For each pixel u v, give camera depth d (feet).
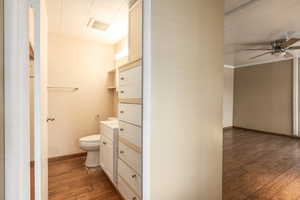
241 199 5.88
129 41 6.42
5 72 2.00
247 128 18.78
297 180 7.25
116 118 10.02
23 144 2.39
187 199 4.26
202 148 4.57
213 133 4.81
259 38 10.77
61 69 9.62
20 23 2.35
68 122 9.87
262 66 17.44
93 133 10.62
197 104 4.42
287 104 15.56
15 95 2.12
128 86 5.63
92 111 10.60
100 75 10.82
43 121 4.02
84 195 6.25
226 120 19.69
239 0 6.63
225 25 8.90
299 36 10.35
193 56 4.30
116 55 10.81
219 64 4.88
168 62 3.86
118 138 6.49
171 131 3.96
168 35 3.84
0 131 1.86
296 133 14.84
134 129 5.16
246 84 18.88
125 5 6.62
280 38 10.77
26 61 2.48
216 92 4.85
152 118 3.66
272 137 15.30
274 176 7.60
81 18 7.68
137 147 4.95
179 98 4.07
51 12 7.13
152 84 3.64
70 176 7.71
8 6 2.01
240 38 10.75
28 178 2.50
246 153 10.77
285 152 11.00
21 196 2.22
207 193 4.69
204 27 4.52
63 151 9.73
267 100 17.04
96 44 10.64
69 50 9.82
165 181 3.88
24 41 2.44
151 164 3.67
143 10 3.73
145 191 3.73
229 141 13.80
